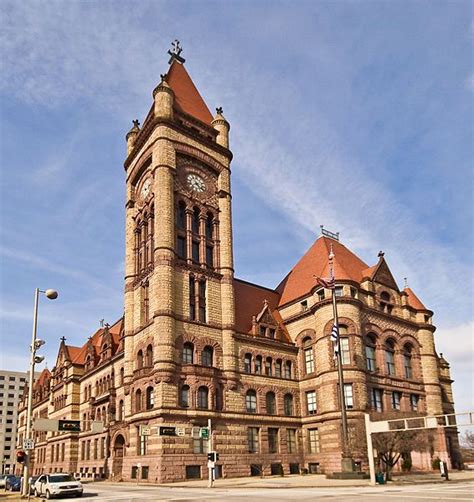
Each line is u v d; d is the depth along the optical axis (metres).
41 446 100.06
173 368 55.19
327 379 63.97
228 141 74.25
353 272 75.31
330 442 61.62
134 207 71.62
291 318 72.12
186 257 62.62
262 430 61.84
